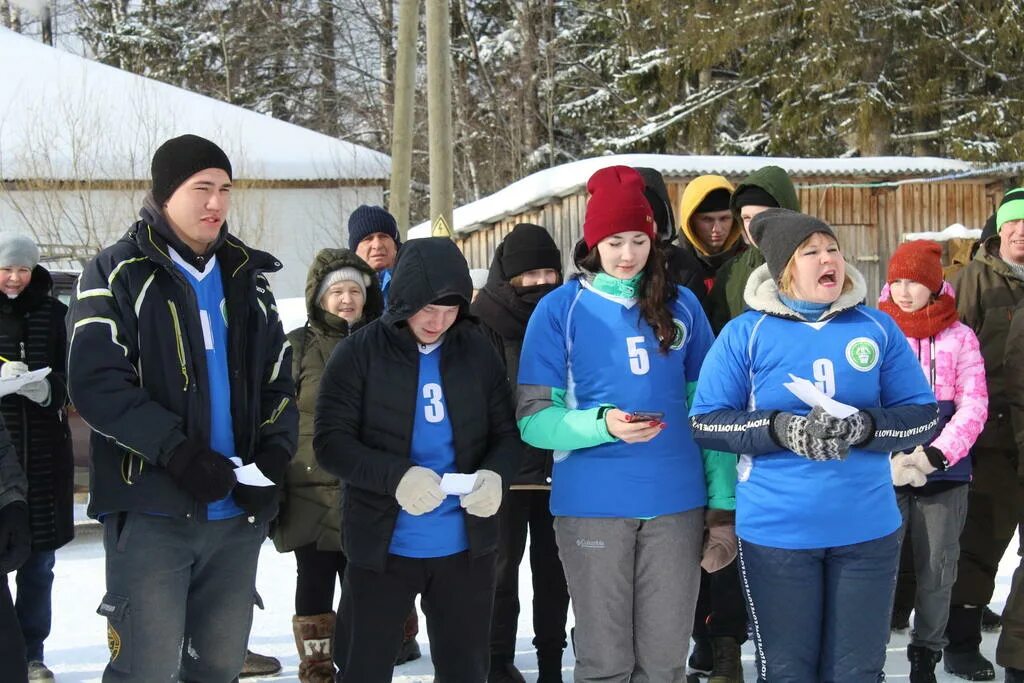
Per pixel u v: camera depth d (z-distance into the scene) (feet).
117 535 10.21
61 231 50.90
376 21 92.53
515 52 79.36
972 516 15.64
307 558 14.30
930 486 14.35
